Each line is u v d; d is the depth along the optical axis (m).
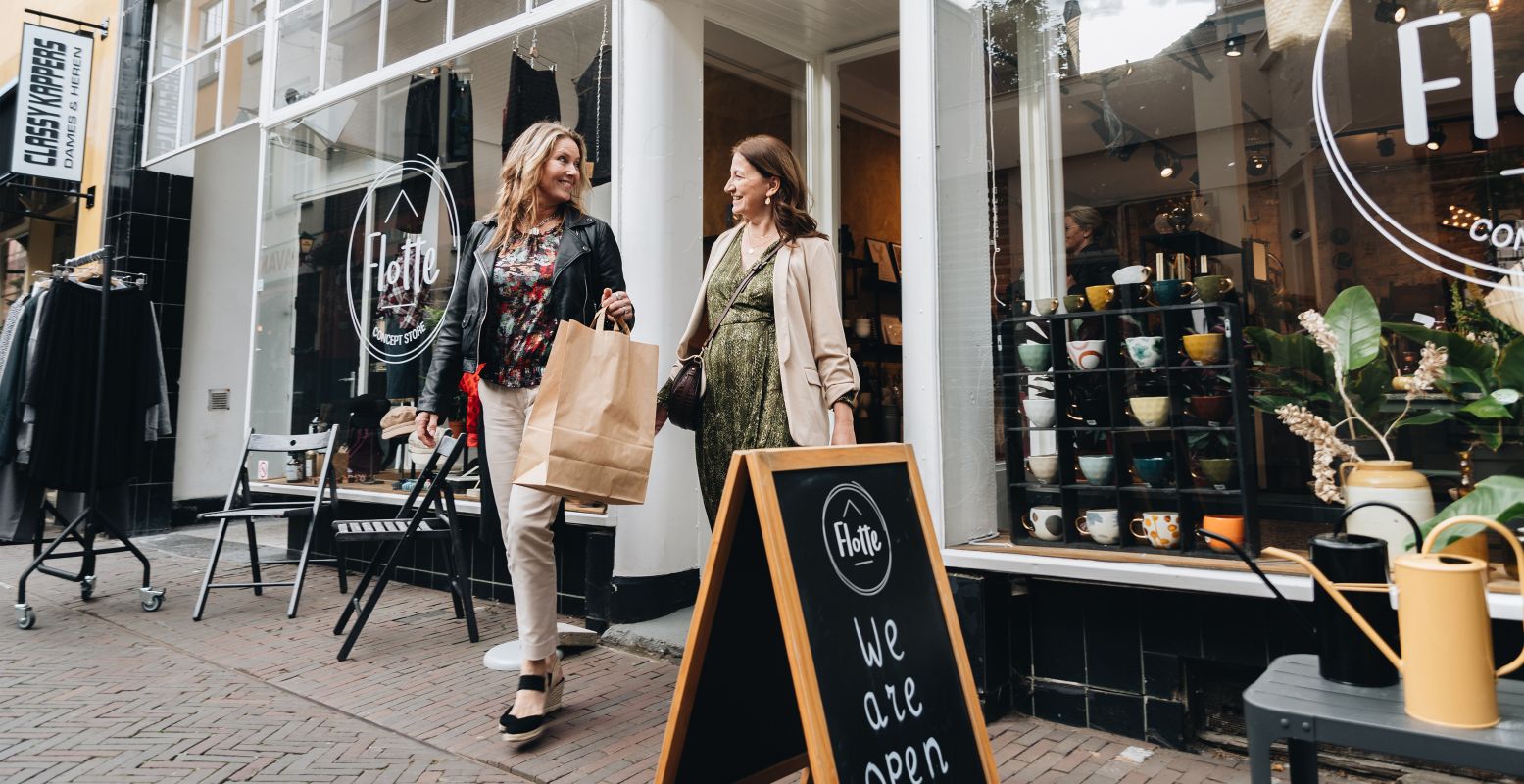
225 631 4.07
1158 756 2.57
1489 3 2.28
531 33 4.57
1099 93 2.94
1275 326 2.58
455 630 4.03
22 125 7.77
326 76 5.75
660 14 4.06
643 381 2.45
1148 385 2.71
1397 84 2.41
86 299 4.75
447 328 3.03
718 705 1.86
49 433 4.56
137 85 7.69
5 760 2.58
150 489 7.53
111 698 3.14
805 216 2.52
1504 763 1.12
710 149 4.59
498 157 4.68
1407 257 2.38
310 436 4.70
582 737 2.71
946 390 3.03
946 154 3.11
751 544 1.85
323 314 5.66
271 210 6.09
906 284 3.10
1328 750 2.47
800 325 2.42
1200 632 2.59
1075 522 2.83
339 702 3.08
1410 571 1.26
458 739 2.73
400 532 3.74
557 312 2.87
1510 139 2.24
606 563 3.96
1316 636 1.42
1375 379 2.41
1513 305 2.23
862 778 1.55
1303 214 2.55
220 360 8.02
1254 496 2.53
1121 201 2.88
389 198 5.28
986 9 3.13
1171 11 2.83
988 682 2.79
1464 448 2.29
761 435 2.40
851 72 5.20
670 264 4.00
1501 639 2.13
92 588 4.74
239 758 2.60
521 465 2.28
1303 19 2.57
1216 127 2.72
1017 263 3.01
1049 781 2.38
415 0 5.23
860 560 1.75
